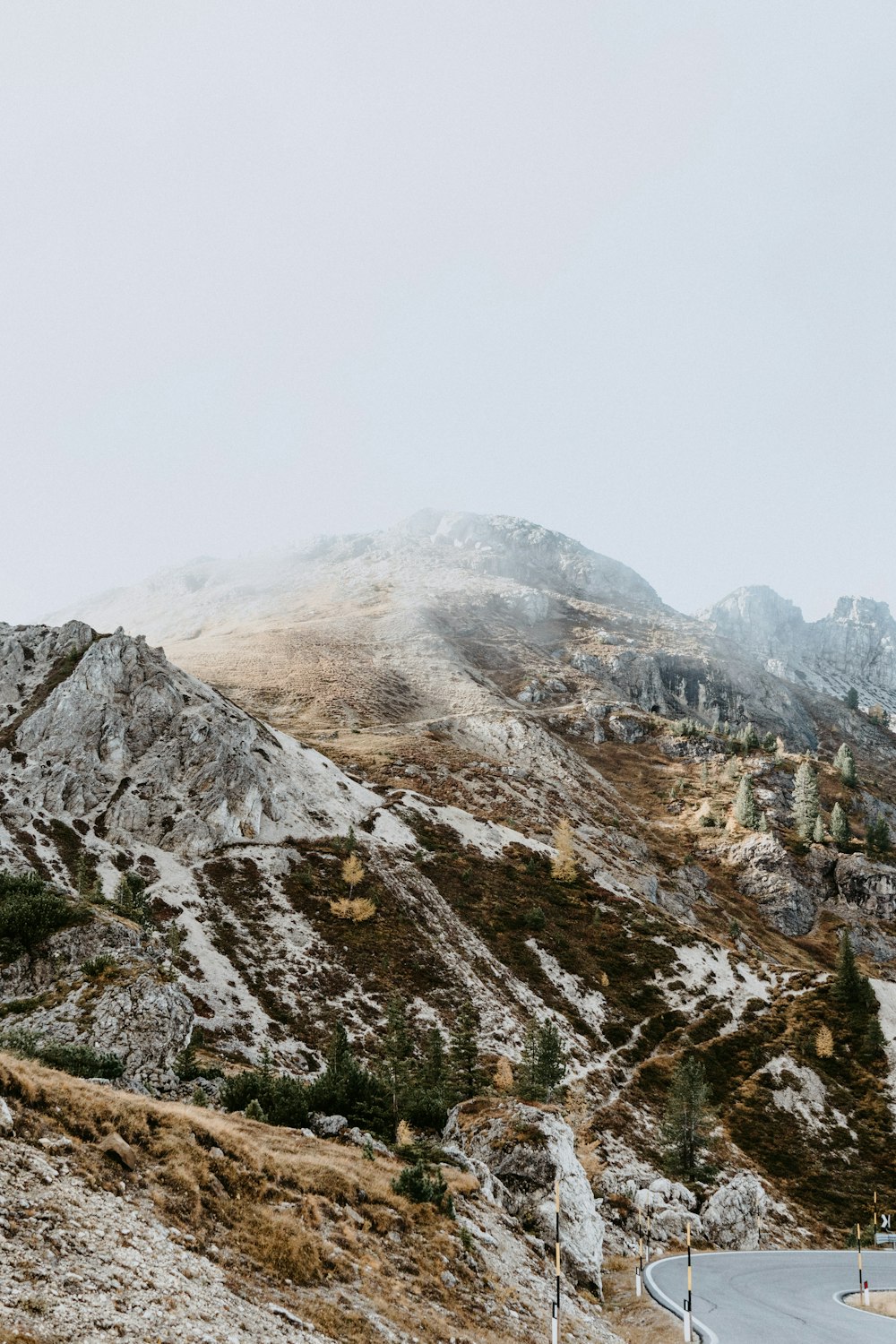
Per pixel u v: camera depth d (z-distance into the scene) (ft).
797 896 588.09
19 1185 47.88
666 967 376.07
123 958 147.13
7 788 308.81
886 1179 267.59
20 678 372.17
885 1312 98.94
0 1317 35.19
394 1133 128.67
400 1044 224.12
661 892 517.96
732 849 630.33
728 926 528.63
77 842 298.97
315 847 363.15
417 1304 63.21
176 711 374.22
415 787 542.98
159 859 311.88
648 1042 320.50
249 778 364.58
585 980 348.79
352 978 284.82
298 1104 110.42
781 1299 105.09
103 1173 55.11
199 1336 41.42
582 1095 268.62
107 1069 110.11
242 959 271.69
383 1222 73.72
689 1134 239.09
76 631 397.39
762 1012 361.30
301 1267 58.08
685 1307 98.48
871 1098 310.86
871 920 589.32
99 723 350.23
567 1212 110.63
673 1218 172.86
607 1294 110.32
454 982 305.32
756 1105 296.10
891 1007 369.71
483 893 390.63
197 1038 212.43
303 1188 71.41
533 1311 75.66
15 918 155.22
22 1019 132.05
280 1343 45.32
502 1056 265.54
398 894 350.23
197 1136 68.80
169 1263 48.32
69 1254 43.52
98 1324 38.19
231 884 312.91
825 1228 233.76
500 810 546.67
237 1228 58.85
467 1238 80.38
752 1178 189.67
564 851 443.73
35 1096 60.08
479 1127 122.83
